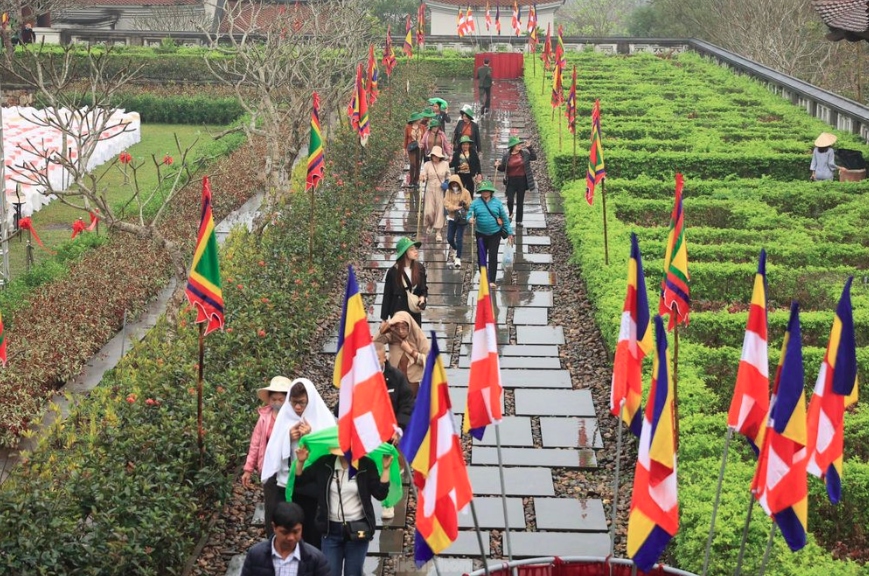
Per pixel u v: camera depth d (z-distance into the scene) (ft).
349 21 103.19
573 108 83.97
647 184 77.66
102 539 30.99
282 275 55.77
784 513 26.96
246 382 43.62
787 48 150.41
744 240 65.31
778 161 86.07
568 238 71.56
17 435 45.96
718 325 50.90
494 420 29.78
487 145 104.78
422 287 48.11
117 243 71.82
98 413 41.04
